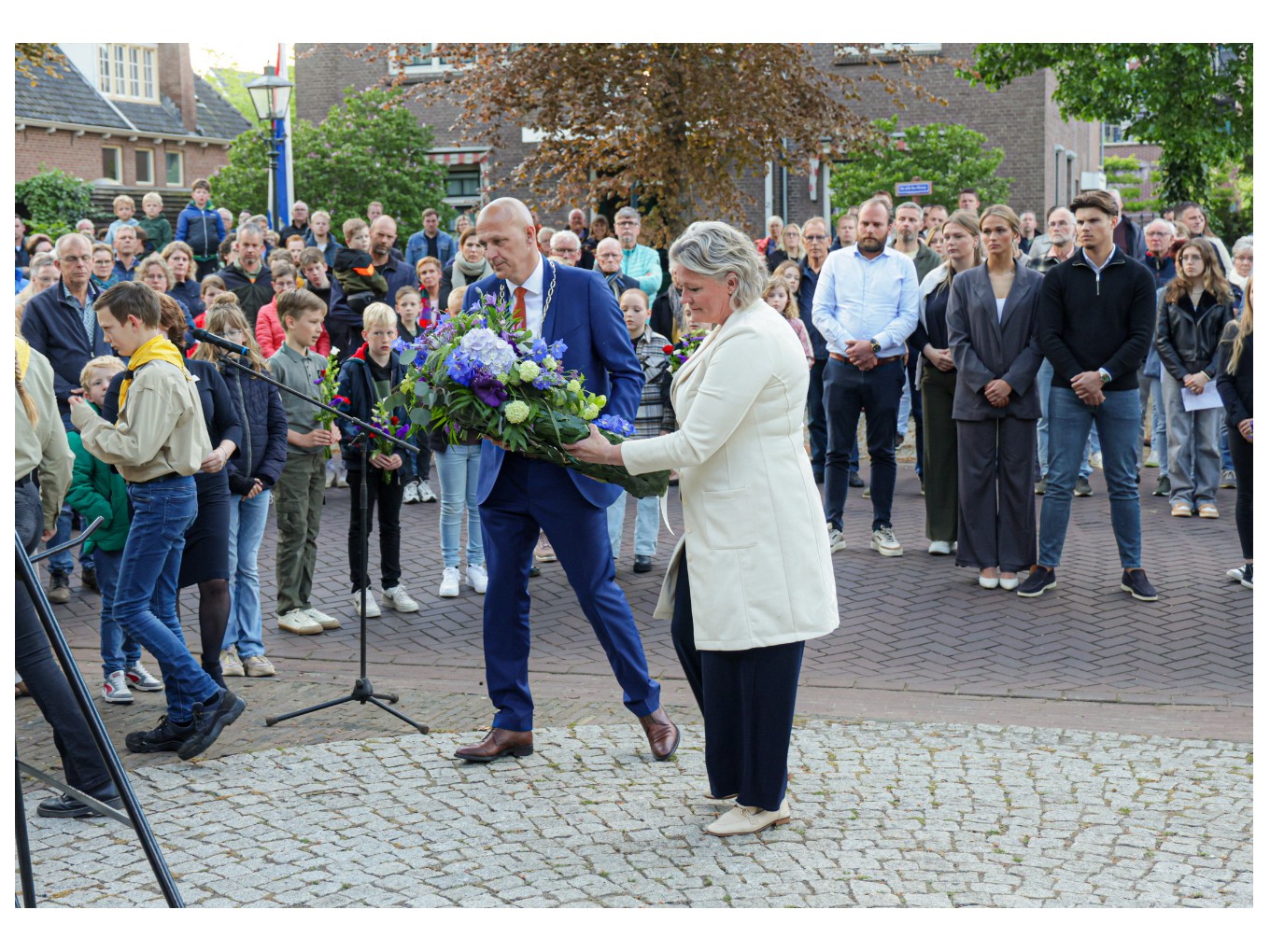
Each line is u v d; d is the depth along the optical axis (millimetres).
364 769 5082
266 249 14672
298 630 7254
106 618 5965
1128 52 19328
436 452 7938
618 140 15961
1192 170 21328
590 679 6434
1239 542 8859
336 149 25109
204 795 4805
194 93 36781
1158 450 10438
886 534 8719
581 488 5035
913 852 4242
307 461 7273
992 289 7719
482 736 5473
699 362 4383
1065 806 4629
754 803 4418
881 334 8328
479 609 7789
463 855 4250
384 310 7512
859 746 5316
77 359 8633
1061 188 28297
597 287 5215
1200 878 4027
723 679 4480
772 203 25312
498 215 5062
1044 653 6738
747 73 15938
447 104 26922
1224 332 7684
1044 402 10609
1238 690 6133
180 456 5113
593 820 4543
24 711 5863
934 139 23219
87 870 4148
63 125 31828
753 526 4340
